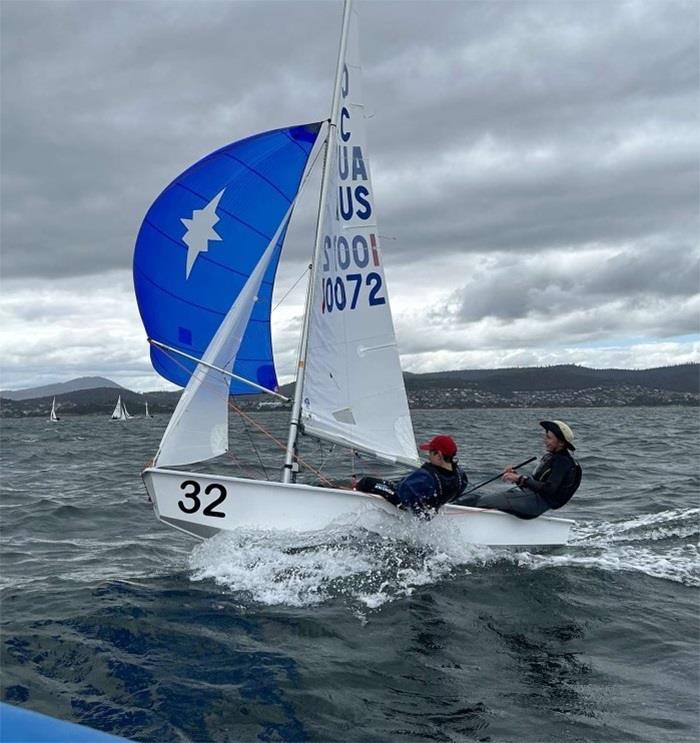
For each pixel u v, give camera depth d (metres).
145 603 5.50
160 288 6.97
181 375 7.16
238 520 6.57
